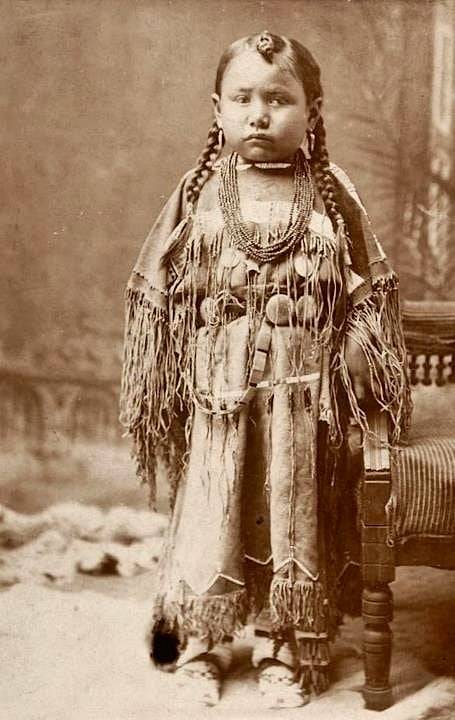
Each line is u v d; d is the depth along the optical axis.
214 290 1.52
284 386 1.50
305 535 1.49
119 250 2.35
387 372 1.50
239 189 1.53
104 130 2.25
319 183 1.54
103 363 2.42
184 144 2.26
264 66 1.46
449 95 2.23
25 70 2.21
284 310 1.50
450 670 1.60
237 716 1.47
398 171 2.29
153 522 2.21
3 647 1.69
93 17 2.18
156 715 1.48
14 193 2.31
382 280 1.54
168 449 1.64
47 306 2.39
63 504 2.28
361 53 2.20
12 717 1.47
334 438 1.51
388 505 1.43
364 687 1.49
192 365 1.54
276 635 1.56
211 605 1.49
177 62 2.20
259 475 1.53
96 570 2.03
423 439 1.54
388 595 1.46
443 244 2.33
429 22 2.19
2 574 1.99
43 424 2.41
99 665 1.63
